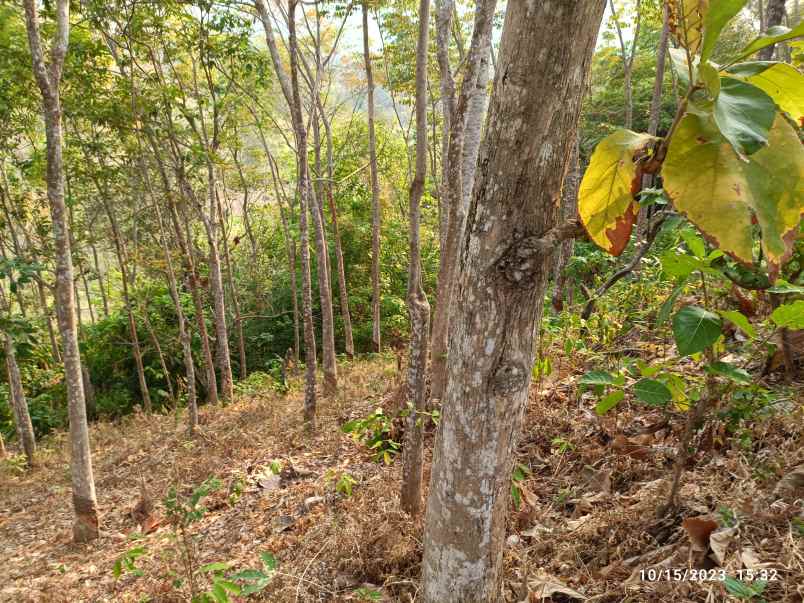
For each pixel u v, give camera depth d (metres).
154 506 5.35
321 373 10.95
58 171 4.81
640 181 0.82
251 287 15.98
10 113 7.28
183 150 9.76
